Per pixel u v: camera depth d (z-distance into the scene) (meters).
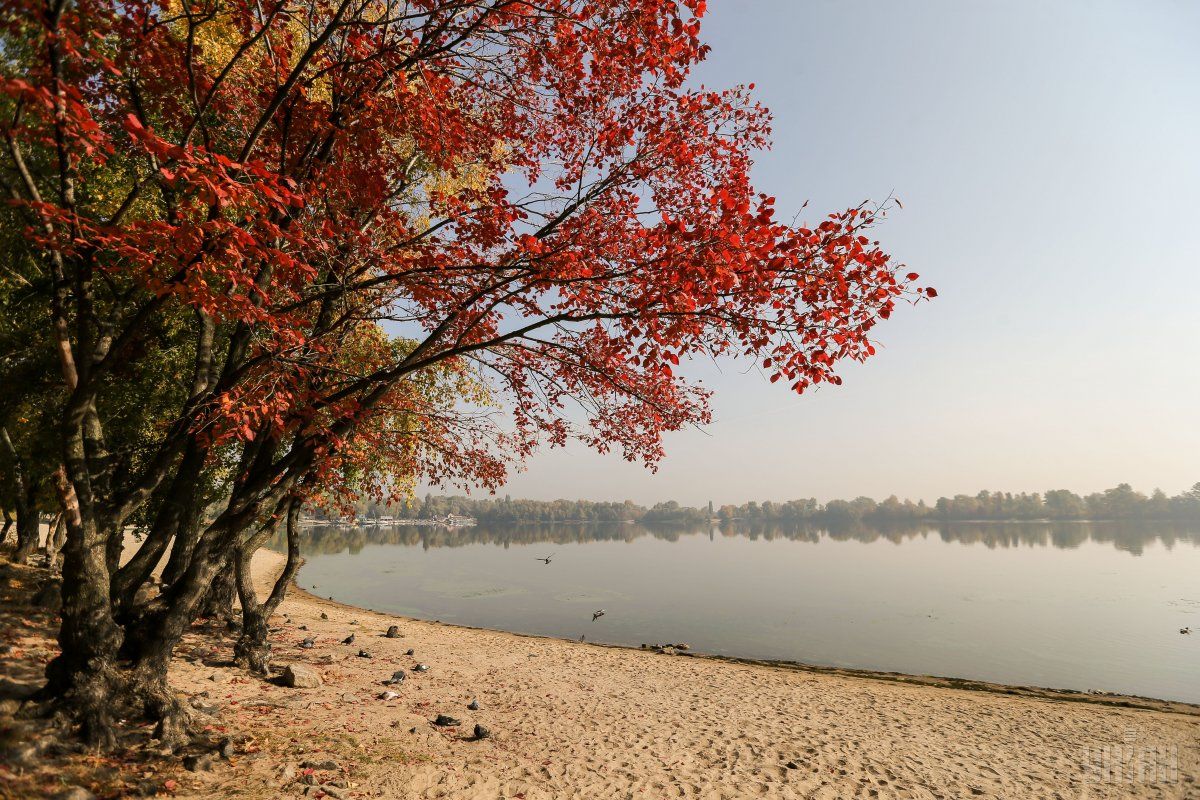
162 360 12.40
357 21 5.67
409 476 13.72
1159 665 22.38
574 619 31.58
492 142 8.62
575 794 7.18
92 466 6.52
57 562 16.73
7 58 5.03
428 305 8.06
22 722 5.21
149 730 6.14
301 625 17.81
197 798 5.19
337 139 7.17
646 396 8.41
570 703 12.01
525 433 10.38
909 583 49.38
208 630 12.82
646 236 6.12
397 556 77.56
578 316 6.24
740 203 5.16
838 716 12.45
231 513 7.12
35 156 7.81
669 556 87.44
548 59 7.22
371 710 9.48
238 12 5.71
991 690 17.33
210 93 5.43
